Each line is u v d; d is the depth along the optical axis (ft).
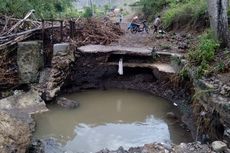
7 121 26.58
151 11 79.20
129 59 44.93
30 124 31.55
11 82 39.58
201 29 48.39
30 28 44.80
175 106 38.22
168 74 40.22
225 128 24.91
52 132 32.48
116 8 123.95
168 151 24.45
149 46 47.03
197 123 30.58
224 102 25.35
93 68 43.98
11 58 40.29
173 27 56.39
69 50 42.24
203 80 29.66
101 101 40.29
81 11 100.27
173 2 67.77
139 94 42.29
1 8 48.06
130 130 33.19
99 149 29.32
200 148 24.63
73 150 29.04
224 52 31.94
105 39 48.49
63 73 41.16
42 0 60.39
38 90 39.14
